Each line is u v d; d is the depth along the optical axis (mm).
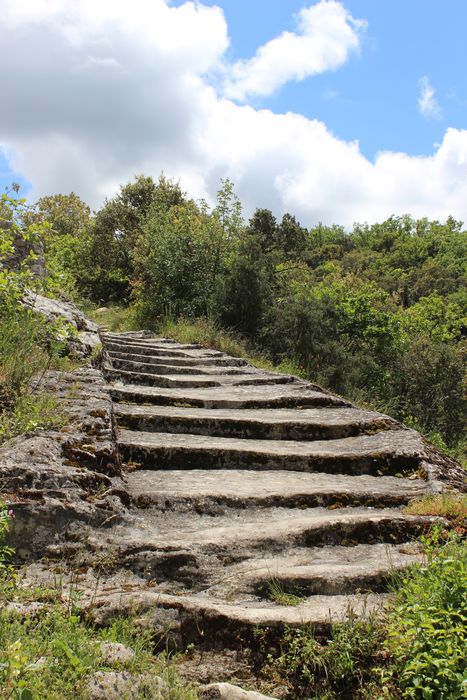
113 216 26328
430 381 17359
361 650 2869
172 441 5609
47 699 2182
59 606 2926
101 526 3832
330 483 5012
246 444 5762
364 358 16672
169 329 14000
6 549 3381
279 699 2742
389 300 26438
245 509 4445
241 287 15062
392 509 4566
